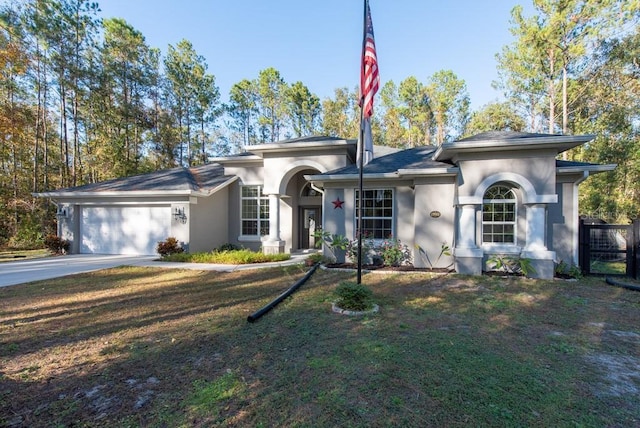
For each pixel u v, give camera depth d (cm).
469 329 514
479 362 396
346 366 384
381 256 1143
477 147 925
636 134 2005
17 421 285
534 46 2055
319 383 346
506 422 281
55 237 1492
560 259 998
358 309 605
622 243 1008
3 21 1873
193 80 3100
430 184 1062
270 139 3844
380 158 1388
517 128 2647
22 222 2083
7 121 2005
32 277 954
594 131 2072
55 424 281
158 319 567
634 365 395
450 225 1045
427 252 1065
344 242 1160
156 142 2962
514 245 970
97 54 2389
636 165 1844
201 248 1438
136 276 971
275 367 383
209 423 281
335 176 1158
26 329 520
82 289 802
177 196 1384
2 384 349
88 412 298
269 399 316
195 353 425
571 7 1855
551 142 865
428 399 316
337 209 1198
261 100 3738
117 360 406
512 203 977
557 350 436
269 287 815
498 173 941
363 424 278
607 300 691
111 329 518
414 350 430
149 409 302
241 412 296
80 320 563
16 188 2153
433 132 3781
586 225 962
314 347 440
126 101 2666
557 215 1005
